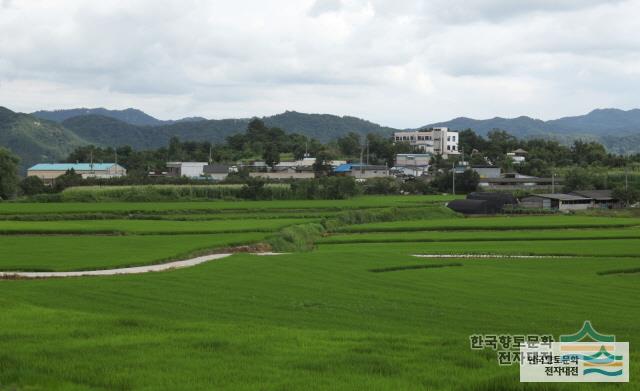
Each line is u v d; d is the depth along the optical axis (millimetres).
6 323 29906
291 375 22172
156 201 132625
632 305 41031
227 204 124250
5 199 143375
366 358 24000
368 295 43094
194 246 69188
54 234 81062
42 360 23766
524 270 56469
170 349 25406
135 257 61000
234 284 46344
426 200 144750
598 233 90188
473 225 100375
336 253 65562
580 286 48156
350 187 152625
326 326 33250
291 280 48562
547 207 144500
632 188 157125
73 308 37094
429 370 22594
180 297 41094
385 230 95500
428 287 46750
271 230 84188
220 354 24766
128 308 37406
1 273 52969
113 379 21641
